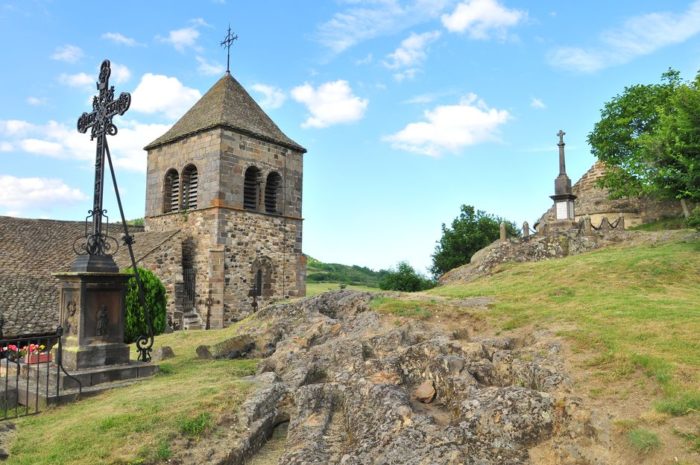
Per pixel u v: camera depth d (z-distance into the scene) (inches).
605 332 349.1
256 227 1020.5
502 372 335.6
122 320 416.8
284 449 300.8
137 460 256.2
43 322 720.3
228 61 1147.3
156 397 334.3
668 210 1259.8
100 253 415.8
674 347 305.3
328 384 348.8
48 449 268.8
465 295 584.7
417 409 304.3
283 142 1071.0
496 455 244.5
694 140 724.0
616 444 231.9
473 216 1753.2
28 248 920.9
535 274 708.7
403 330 430.0
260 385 358.6
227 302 961.5
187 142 1023.0
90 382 380.2
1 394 359.9
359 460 257.4
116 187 426.3
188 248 1000.2
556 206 1070.4
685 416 232.5
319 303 566.3
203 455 269.6
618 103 1285.7
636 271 620.1
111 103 421.7
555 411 261.1
